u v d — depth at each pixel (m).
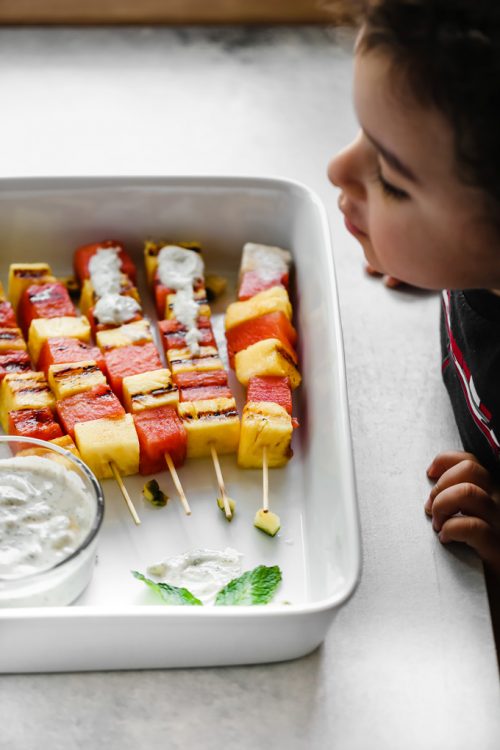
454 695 0.61
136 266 0.83
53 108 0.96
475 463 0.70
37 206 0.79
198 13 1.06
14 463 0.64
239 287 0.81
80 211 0.80
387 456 0.72
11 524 0.62
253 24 1.06
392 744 0.59
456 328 0.72
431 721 0.60
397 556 0.67
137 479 0.70
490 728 0.60
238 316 0.77
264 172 0.93
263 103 1.00
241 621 0.58
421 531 0.68
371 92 0.55
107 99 0.98
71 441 0.69
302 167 0.94
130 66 1.02
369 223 0.61
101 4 1.04
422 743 0.59
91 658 0.60
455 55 0.53
